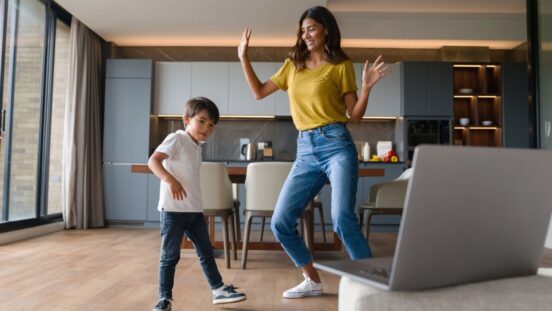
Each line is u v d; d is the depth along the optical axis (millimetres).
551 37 4227
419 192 688
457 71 6457
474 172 722
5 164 4324
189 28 5781
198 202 2246
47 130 5164
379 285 747
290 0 4871
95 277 2875
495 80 6289
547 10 4297
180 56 6586
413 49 6582
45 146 5129
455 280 783
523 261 854
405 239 704
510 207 782
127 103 5918
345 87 2068
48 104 5172
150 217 5785
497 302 742
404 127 5988
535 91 4441
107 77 5953
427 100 5984
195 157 2268
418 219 701
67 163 5398
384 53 6570
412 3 5816
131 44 6508
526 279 843
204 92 6094
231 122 6543
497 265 824
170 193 2162
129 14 5289
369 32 6137
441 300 730
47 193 5211
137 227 5793
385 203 3689
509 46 6523
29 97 4766
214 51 6582
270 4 4984
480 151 721
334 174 2021
